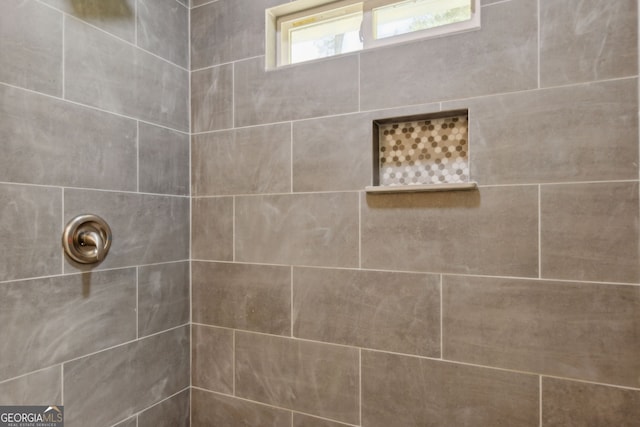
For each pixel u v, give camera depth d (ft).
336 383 3.77
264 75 4.10
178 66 4.36
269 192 4.07
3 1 2.84
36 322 3.04
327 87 3.80
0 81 2.81
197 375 4.46
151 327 4.01
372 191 3.50
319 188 3.83
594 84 2.89
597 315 2.89
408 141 3.65
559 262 2.99
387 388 3.57
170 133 4.25
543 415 3.05
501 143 3.16
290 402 3.99
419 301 3.44
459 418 3.31
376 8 3.79
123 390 3.72
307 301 3.89
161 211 4.12
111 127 3.61
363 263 3.65
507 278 3.15
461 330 3.30
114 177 3.63
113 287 3.62
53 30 3.15
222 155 4.32
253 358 4.16
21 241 2.93
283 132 4.00
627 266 2.81
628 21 2.81
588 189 2.91
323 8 4.02
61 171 3.20
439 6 3.59
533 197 3.06
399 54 3.51
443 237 3.36
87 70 3.41
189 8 4.51
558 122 2.99
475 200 3.25
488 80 3.20
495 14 3.19
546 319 3.03
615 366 2.85
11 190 2.87
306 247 3.90
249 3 4.20
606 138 2.86
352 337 3.70
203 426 4.43
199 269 4.44
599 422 2.89
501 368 3.17
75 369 3.31
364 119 3.64
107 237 3.51
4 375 2.84
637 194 2.78
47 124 3.10
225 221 4.29
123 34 3.74
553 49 3.01
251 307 4.16
